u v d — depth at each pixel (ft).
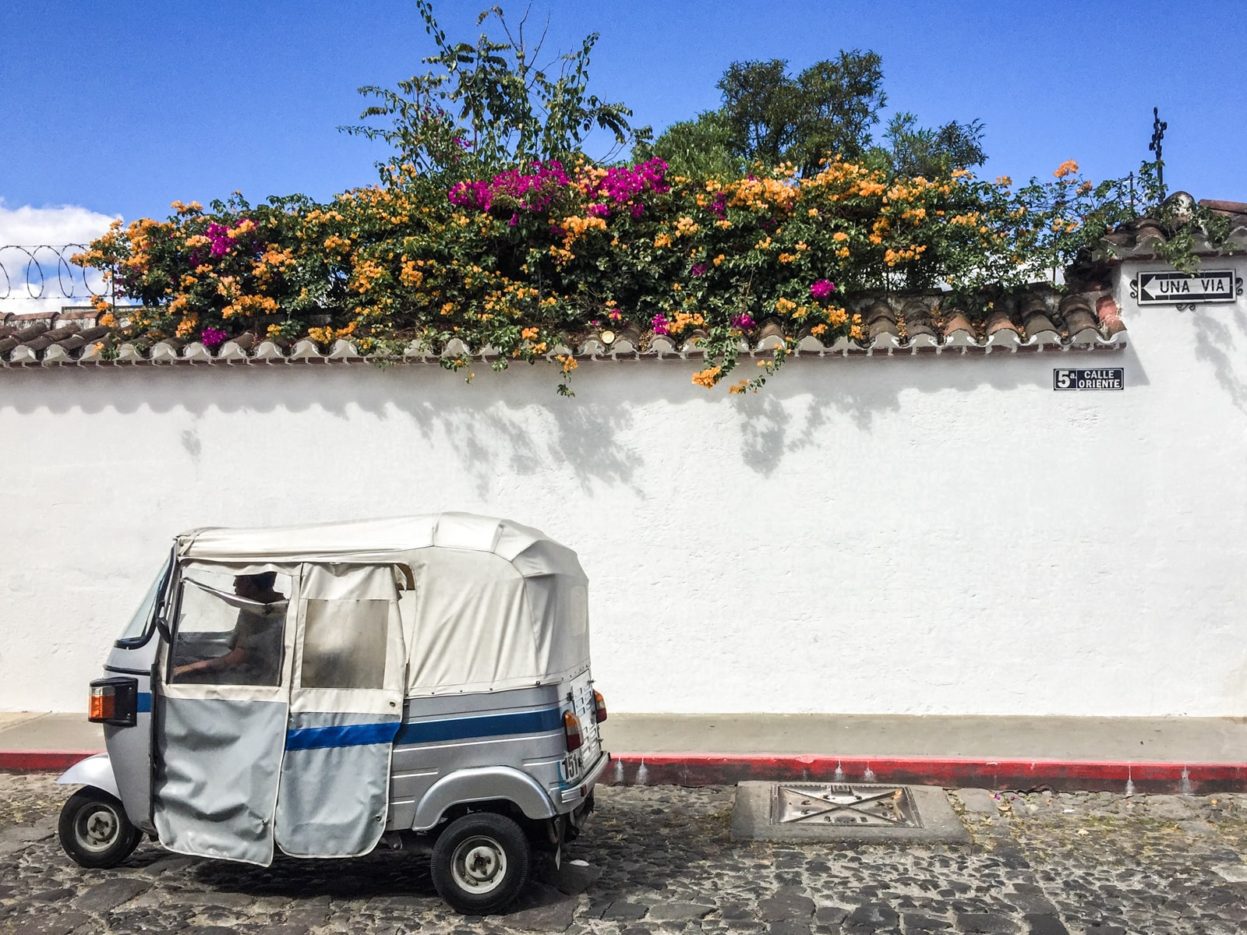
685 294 30.94
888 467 29.71
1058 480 29.19
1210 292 28.68
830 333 29.91
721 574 30.22
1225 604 28.78
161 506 31.60
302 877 20.43
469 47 36.04
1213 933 17.69
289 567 19.22
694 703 30.32
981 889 19.72
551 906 18.97
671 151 49.90
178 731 19.35
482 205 31.83
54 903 19.08
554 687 19.03
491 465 30.78
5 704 31.89
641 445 30.40
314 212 32.48
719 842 22.50
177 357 30.96
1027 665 29.40
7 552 32.01
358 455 31.12
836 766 26.18
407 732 18.61
